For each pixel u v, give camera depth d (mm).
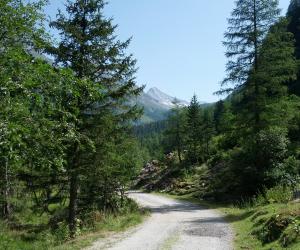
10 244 14016
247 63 30938
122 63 18812
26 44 11438
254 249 12625
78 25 18250
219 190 36250
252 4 30734
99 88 10852
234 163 34156
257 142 30359
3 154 8781
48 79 9617
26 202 28844
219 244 14328
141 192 57812
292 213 13461
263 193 28172
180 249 13461
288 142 30234
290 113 30047
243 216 21578
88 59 18047
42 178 17562
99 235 17000
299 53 61281
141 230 18422
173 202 37688
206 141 64312
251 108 30422
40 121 9898
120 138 19359
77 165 17844
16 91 9195
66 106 12070
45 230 18266
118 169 21172
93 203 23844
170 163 71125
